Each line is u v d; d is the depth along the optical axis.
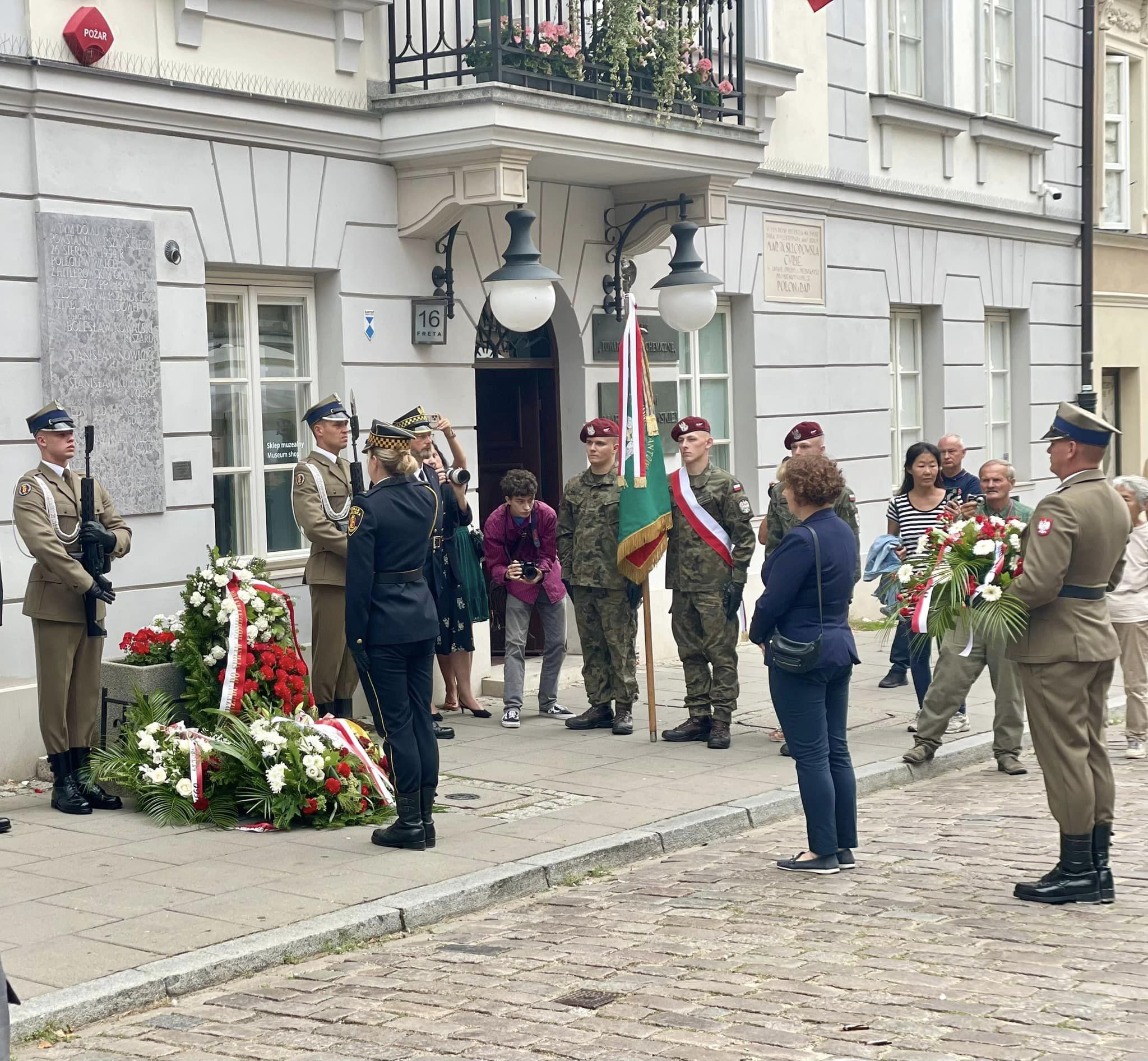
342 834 7.51
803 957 5.73
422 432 10.02
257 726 7.83
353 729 8.01
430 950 5.98
